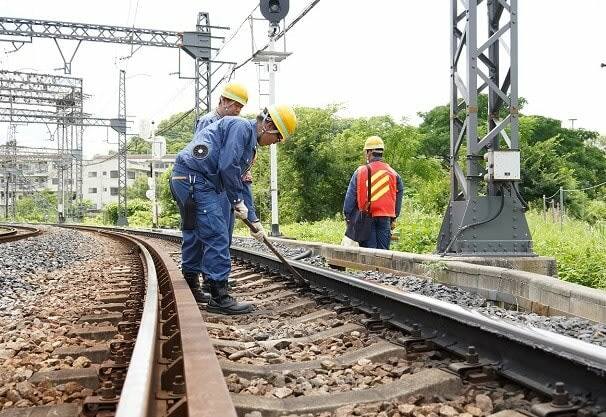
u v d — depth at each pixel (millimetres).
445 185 27938
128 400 2148
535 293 5574
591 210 28047
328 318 5199
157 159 36562
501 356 3293
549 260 7859
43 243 18047
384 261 8766
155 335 3398
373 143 9805
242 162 5871
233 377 3379
